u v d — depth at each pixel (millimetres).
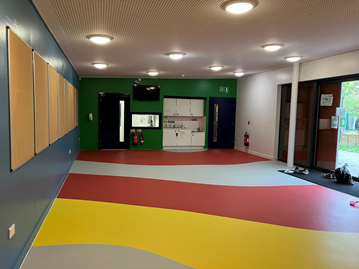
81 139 10195
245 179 6020
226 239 3154
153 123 10641
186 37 4781
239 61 7066
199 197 4715
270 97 8625
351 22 3943
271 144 8586
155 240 3102
